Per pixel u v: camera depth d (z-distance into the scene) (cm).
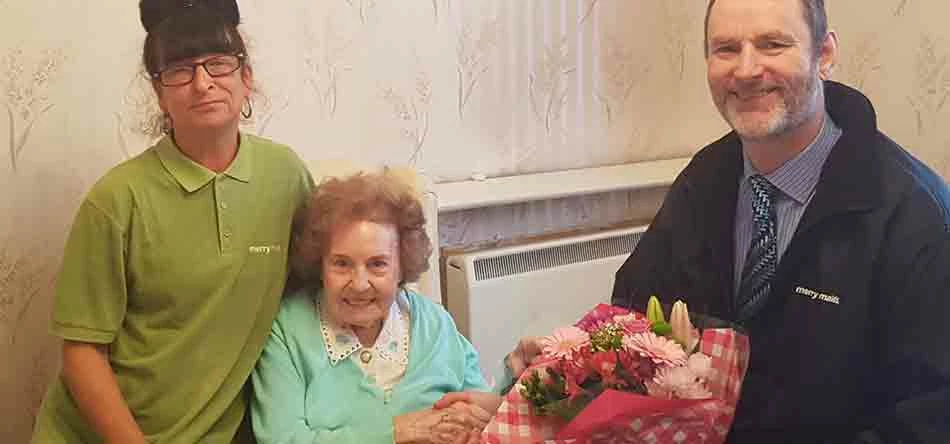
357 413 155
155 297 154
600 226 260
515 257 229
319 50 210
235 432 160
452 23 228
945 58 236
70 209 182
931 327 135
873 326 141
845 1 254
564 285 236
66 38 177
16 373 181
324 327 162
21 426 183
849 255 142
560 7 245
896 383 137
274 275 162
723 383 131
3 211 175
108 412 149
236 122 160
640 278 170
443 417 151
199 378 155
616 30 255
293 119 209
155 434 154
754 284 153
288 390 155
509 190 225
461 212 236
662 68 265
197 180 155
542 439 132
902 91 245
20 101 173
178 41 149
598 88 255
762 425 146
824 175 146
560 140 251
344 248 156
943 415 131
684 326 134
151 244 152
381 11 217
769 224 153
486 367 224
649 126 266
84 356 151
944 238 138
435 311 173
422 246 166
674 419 126
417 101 226
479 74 234
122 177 153
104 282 151
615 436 127
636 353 127
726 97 148
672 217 168
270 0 202
